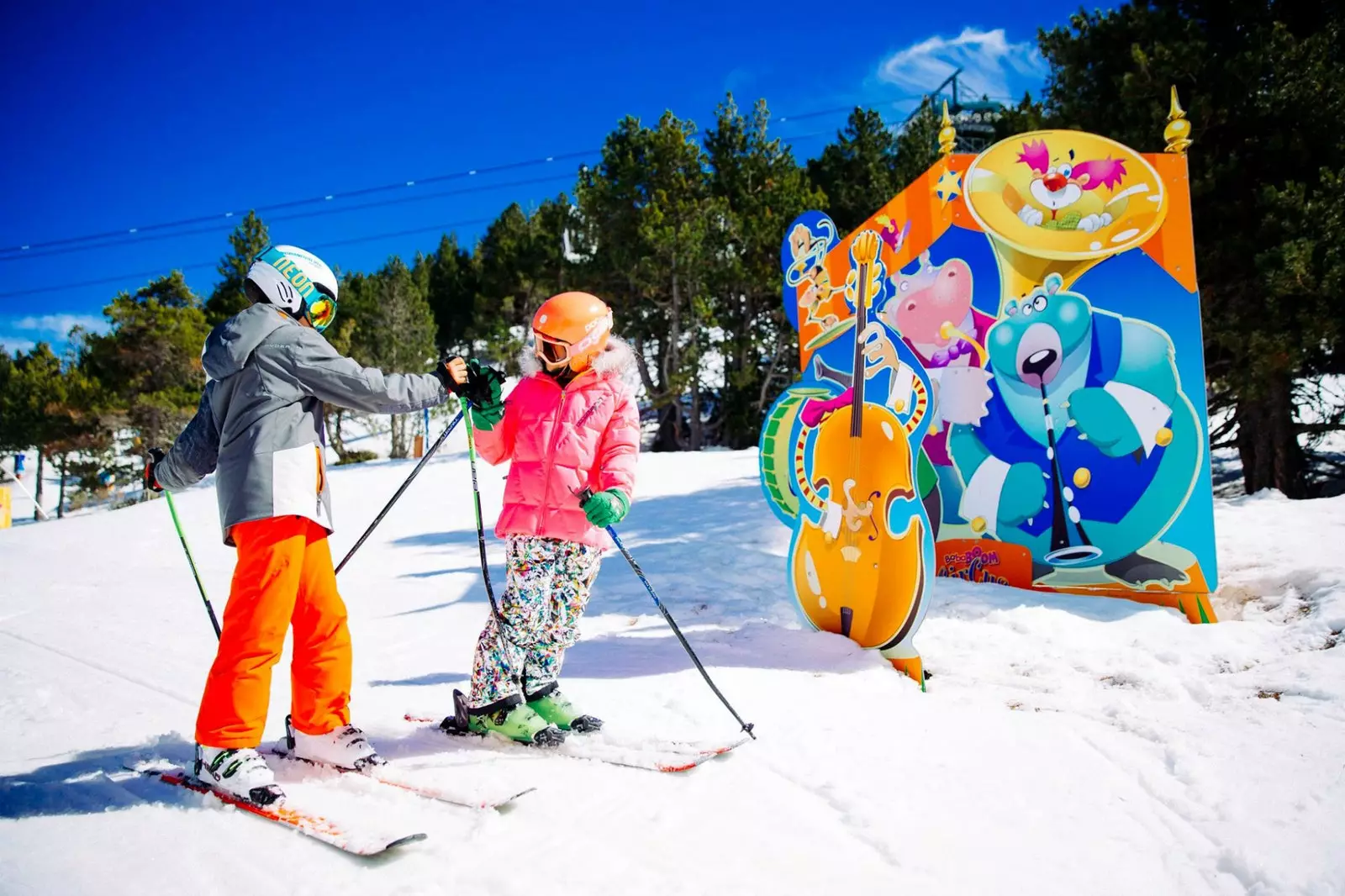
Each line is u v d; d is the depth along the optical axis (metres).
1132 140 10.12
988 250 4.82
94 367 30.58
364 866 2.00
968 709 3.10
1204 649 3.65
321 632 2.61
